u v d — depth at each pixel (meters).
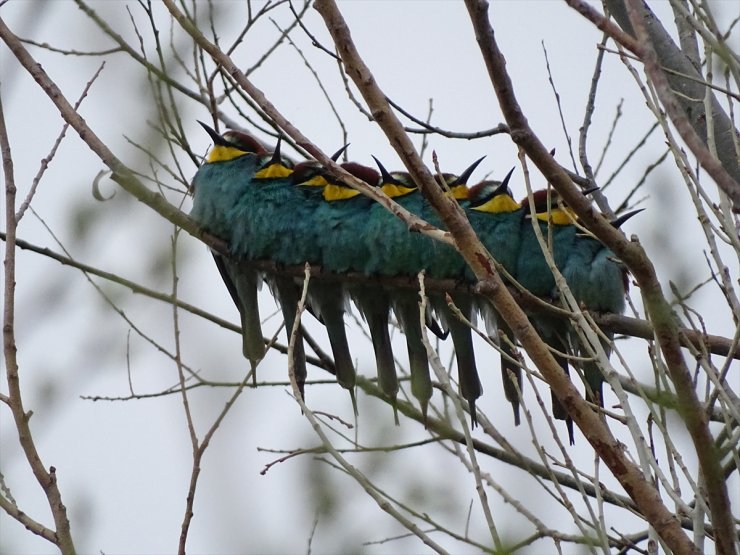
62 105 9.73
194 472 8.18
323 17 8.36
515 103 8.09
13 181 8.94
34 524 7.91
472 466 7.64
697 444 7.61
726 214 8.76
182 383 8.31
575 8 7.28
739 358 10.72
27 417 8.20
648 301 7.82
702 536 7.60
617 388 8.30
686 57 11.38
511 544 7.68
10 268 8.61
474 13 8.04
